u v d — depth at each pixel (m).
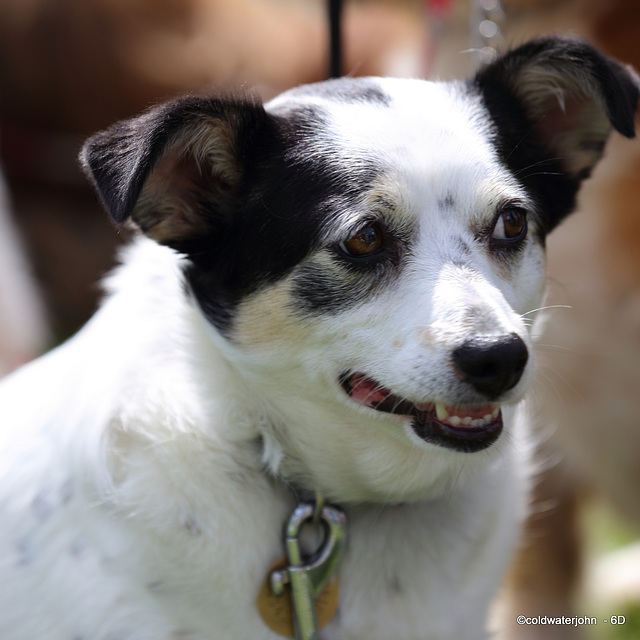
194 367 4.52
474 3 6.20
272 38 10.98
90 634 4.27
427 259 4.23
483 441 4.24
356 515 4.65
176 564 4.29
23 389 5.11
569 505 6.86
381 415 4.32
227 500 4.38
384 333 4.20
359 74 9.49
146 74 10.83
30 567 4.39
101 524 4.34
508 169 4.59
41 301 10.02
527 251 4.57
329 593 4.47
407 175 4.25
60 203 11.02
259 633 4.39
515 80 4.86
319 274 4.31
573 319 6.34
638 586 7.70
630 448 6.38
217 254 4.55
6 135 10.82
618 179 6.08
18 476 4.60
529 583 6.95
